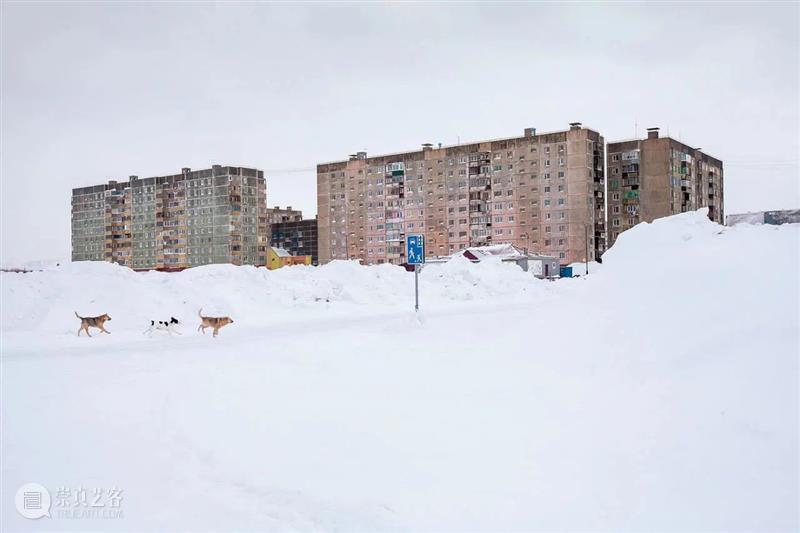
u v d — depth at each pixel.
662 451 5.09
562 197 93.25
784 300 6.83
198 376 10.76
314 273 30.39
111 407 8.69
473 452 5.84
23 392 9.77
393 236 109.88
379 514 4.79
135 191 138.88
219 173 125.56
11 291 20.50
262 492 5.41
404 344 12.76
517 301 29.56
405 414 7.30
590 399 6.68
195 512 5.05
